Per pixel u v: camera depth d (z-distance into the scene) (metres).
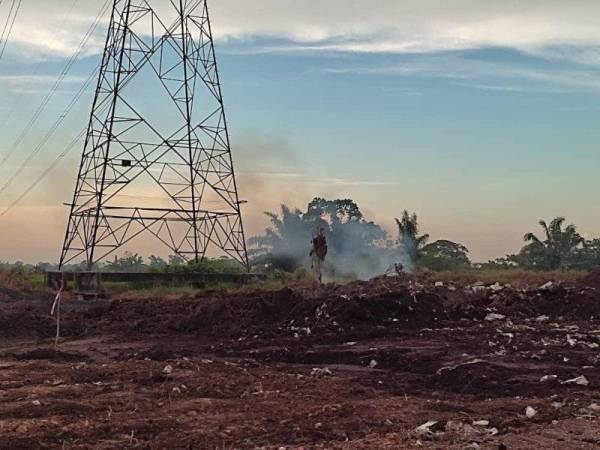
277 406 10.70
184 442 8.62
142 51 41.44
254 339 19.92
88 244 39.03
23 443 8.51
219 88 44.72
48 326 23.47
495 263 48.66
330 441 8.76
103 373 13.41
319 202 50.81
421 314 21.42
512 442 8.62
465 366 13.91
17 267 44.84
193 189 42.97
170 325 22.62
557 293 23.34
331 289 25.52
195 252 43.31
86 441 8.72
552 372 13.71
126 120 40.53
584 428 9.31
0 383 12.62
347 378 13.90
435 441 8.64
